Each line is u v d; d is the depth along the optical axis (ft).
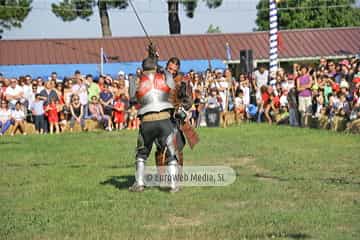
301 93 90.02
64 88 94.27
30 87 94.07
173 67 42.60
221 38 172.65
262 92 99.55
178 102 42.37
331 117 83.61
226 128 89.20
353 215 34.27
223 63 150.51
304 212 35.09
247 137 75.36
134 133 85.81
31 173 51.39
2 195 42.16
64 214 35.86
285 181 45.11
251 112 101.40
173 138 41.11
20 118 91.45
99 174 49.88
